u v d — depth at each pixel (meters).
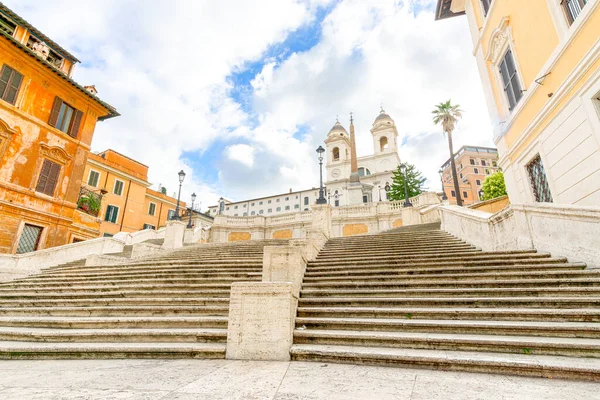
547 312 4.42
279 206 73.12
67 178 18.23
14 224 15.16
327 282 6.87
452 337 4.08
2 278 10.77
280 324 4.26
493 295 5.38
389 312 5.09
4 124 15.19
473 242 9.83
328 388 2.95
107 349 4.39
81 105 19.64
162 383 3.11
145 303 6.53
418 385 3.02
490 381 3.12
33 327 5.71
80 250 14.20
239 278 7.50
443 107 33.41
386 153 63.44
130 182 34.00
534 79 9.14
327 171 68.44
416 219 21.19
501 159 11.36
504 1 10.65
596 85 6.67
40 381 3.19
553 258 6.57
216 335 4.68
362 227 25.55
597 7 6.57
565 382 3.05
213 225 28.70
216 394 2.77
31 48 17.38
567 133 7.67
